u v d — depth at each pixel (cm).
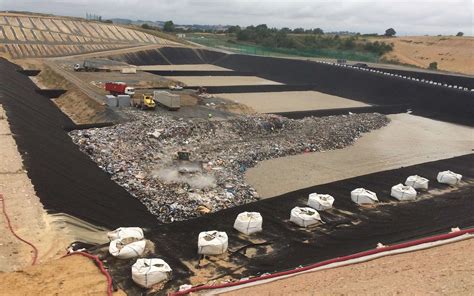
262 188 3084
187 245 1966
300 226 2212
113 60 8988
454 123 5456
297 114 5141
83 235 1994
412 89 6481
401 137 4694
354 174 3453
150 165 3206
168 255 1850
